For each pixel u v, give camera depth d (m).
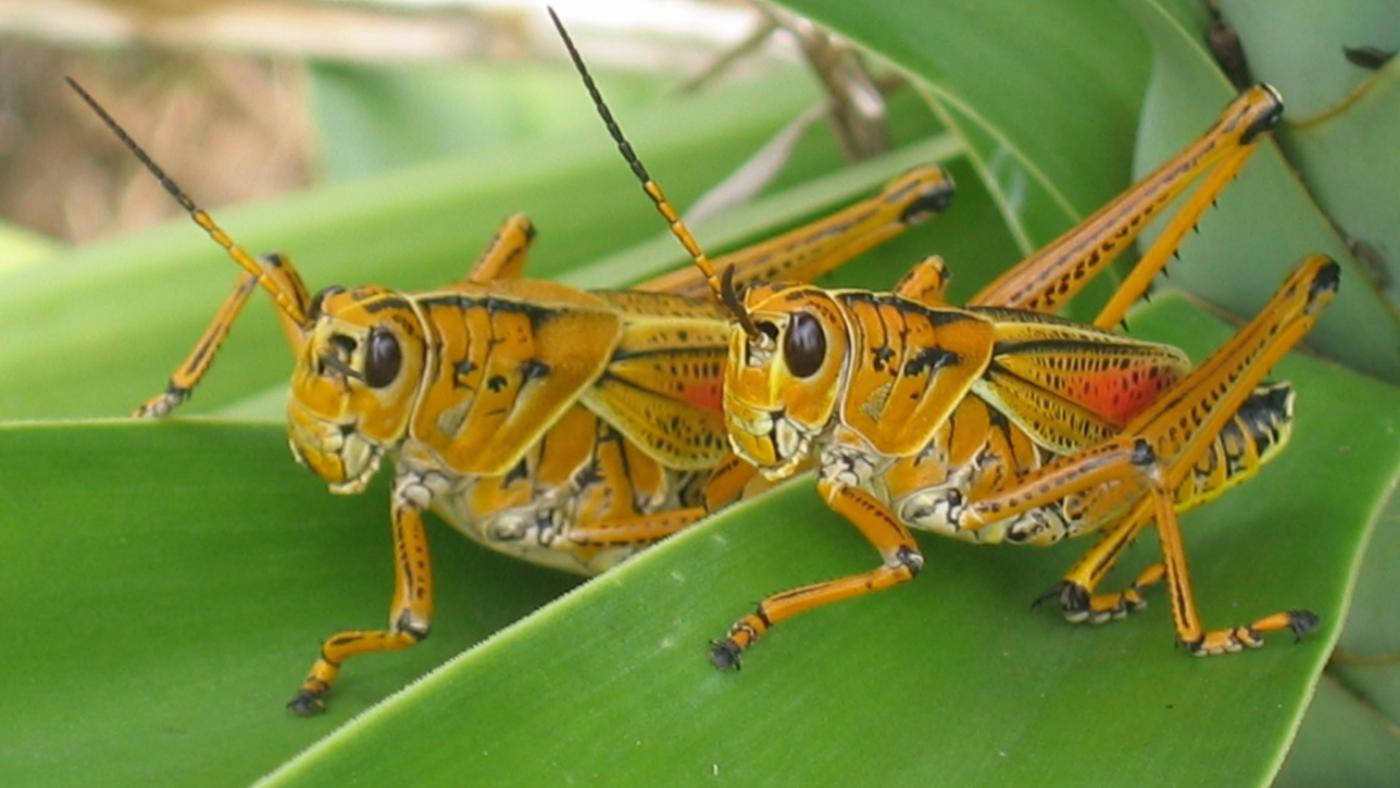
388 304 0.42
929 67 0.42
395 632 0.41
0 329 0.46
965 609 0.40
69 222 0.91
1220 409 0.41
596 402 0.43
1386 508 0.42
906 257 0.46
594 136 0.49
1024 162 0.42
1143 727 0.39
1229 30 0.41
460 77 0.62
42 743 0.39
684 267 0.46
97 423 0.41
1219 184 0.42
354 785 0.37
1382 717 0.43
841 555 0.41
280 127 0.90
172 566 0.40
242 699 0.40
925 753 0.39
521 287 0.43
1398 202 0.41
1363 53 0.41
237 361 0.46
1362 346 0.42
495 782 0.38
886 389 0.41
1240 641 0.40
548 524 0.43
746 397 0.41
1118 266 0.44
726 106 0.50
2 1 0.56
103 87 0.91
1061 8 0.42
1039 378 0.42
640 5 0.56
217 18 0.57
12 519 0.40
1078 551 0.42
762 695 0.39
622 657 0.39
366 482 0.42
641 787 0.38
